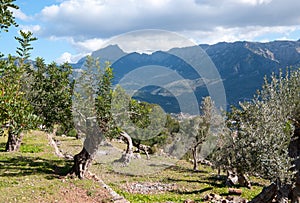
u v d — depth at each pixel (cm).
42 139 2425
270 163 930
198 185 1644
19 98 655
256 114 1029
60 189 1140
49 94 1330
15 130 622
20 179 1241
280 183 941
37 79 1329
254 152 993
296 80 936
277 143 939
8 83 642
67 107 1341
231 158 1183
